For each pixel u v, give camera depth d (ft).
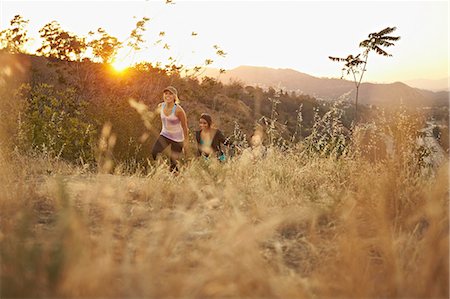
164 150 24.59
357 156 19.26
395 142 16.62
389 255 9.26
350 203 13.10
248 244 9.03
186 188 16.10
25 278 7.41
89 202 13.80
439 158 15.80
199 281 7.48
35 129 28.58
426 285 7.98
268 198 15.02
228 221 11.27
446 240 8.82
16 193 13.85
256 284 8.11
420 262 9.15
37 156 23.95
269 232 11.26
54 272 7.31
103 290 7.25
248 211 13.46
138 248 9.63
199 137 25.63
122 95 50.90
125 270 7.73
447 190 13.14
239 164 20.40
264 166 20.39
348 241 9.92
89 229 11.04
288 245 11.00
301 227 12.44
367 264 9.39
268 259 9.96
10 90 25.55
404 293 7.99
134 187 16.89
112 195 14.62
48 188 15.20
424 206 12.01
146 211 13.50
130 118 30.32
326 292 8.08
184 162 23.58
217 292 7.60
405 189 13.48
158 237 9.78
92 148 24.54
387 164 15.44
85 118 35.94
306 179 18.72
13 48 28.60
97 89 51.70
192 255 9.41
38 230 10.72
